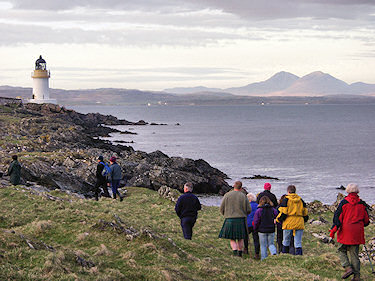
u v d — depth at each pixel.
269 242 14.27
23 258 9.02
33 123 88.50
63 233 12.30
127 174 43.56
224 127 199.50
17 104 126.12
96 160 42.84
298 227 13.88
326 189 55.75
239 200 14.39
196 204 15.42
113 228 12.72
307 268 11.97
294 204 13.87
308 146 111.75
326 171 70.69
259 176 63.16
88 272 9.17
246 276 11.13
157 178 43.66
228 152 96.31
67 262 9.34
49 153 43.69
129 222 14.05
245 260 13.68
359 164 79.12
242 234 14.32
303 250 16.09
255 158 86.75
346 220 11.02
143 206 23.83
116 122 192.25
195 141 122.25
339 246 11.29
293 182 60.16
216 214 24.08
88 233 12.24
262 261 13.25
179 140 124.69
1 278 7.71
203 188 47.88
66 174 34.81
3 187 20.09
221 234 14.54
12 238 9.88
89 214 14.12
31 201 17.31
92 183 36.12
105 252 10.88
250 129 185.88
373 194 53.19
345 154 94.62
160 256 11.06
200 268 11.02
